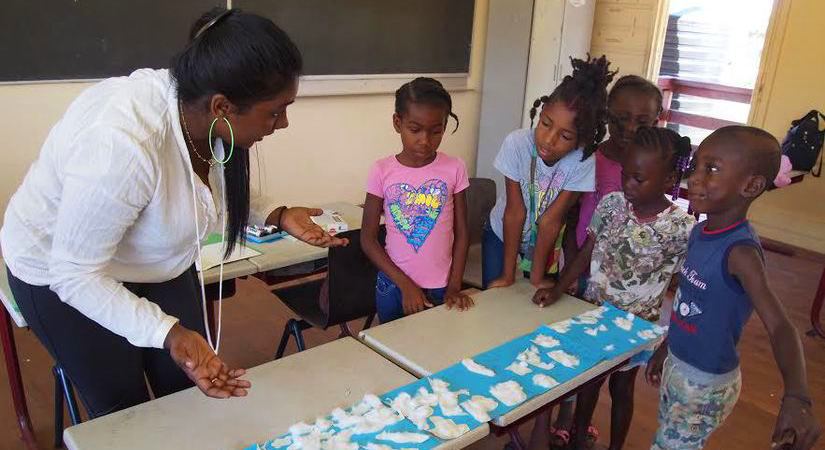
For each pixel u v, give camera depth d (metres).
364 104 4.41
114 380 1.36
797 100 4.62
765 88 4.77
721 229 1.39
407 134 1.77
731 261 1.35
